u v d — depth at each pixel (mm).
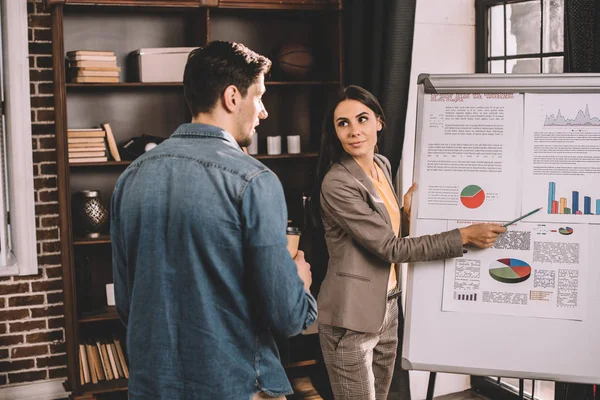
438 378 4090
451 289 2502
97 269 4156
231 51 1814
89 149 3852
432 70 3902
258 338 1820
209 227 1686
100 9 3928
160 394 1740
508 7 3830
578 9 2807
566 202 2438
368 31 3801
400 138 3652
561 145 2463
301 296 1749
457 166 2531
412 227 2553
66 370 4141
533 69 3729
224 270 1713
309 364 4145
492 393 4059
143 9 3965
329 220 2711
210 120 1813
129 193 1775
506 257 2461
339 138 2699
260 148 4422
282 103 4441
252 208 1686
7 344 4027
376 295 2660
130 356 1793
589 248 2416
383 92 3613
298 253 2016
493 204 2488
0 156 4043
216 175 1703
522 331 2445
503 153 2496
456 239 2439
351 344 2668
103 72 3803
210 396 1739
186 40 4207
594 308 2404
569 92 2475
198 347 1726
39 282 4051
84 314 3889
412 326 2529
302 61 4133
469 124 2533
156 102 4207
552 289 2428
